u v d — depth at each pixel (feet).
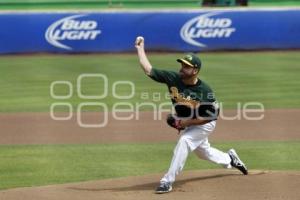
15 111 126.52
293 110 126.82
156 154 90.17
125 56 199.52
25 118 119.03
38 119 117.91
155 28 204.85
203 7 219.00
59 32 202.49
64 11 202.18
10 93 146.92
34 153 90.84
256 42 207.51
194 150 68.49
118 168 81.97
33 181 75.05
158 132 105.91
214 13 205.87
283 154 89.92
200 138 65.82
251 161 85.40
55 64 185.78
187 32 205.67
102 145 96.22
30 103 135.33
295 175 72.69
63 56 200.34
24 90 150.30
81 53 203.62
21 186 72.59
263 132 105.91
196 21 205.57
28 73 171.53
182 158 64.95
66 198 63.26
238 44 207.41
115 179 72.59
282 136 102.53
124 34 204.33
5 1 212.43
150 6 218.59
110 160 86.53
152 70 65.00
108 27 203.62
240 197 62.75
